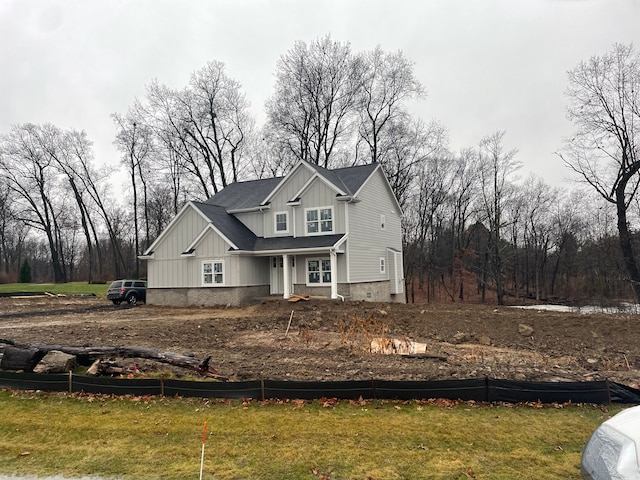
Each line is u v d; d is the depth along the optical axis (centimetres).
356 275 2373
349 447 577
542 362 1066
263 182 3014
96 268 7094
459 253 4759
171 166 4747
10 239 6800
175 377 891
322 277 2348
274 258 2534
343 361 1012
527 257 5050
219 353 1131
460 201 4825
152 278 2581
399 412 687
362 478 500
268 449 577
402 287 2981
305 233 2416
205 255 2409
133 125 4700
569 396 715
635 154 2905
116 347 980
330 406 718
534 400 717
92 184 5125
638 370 998
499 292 4388
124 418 697
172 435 630
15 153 4938
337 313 1823
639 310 2809
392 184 4034
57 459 571
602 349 1262
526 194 5088
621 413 381
